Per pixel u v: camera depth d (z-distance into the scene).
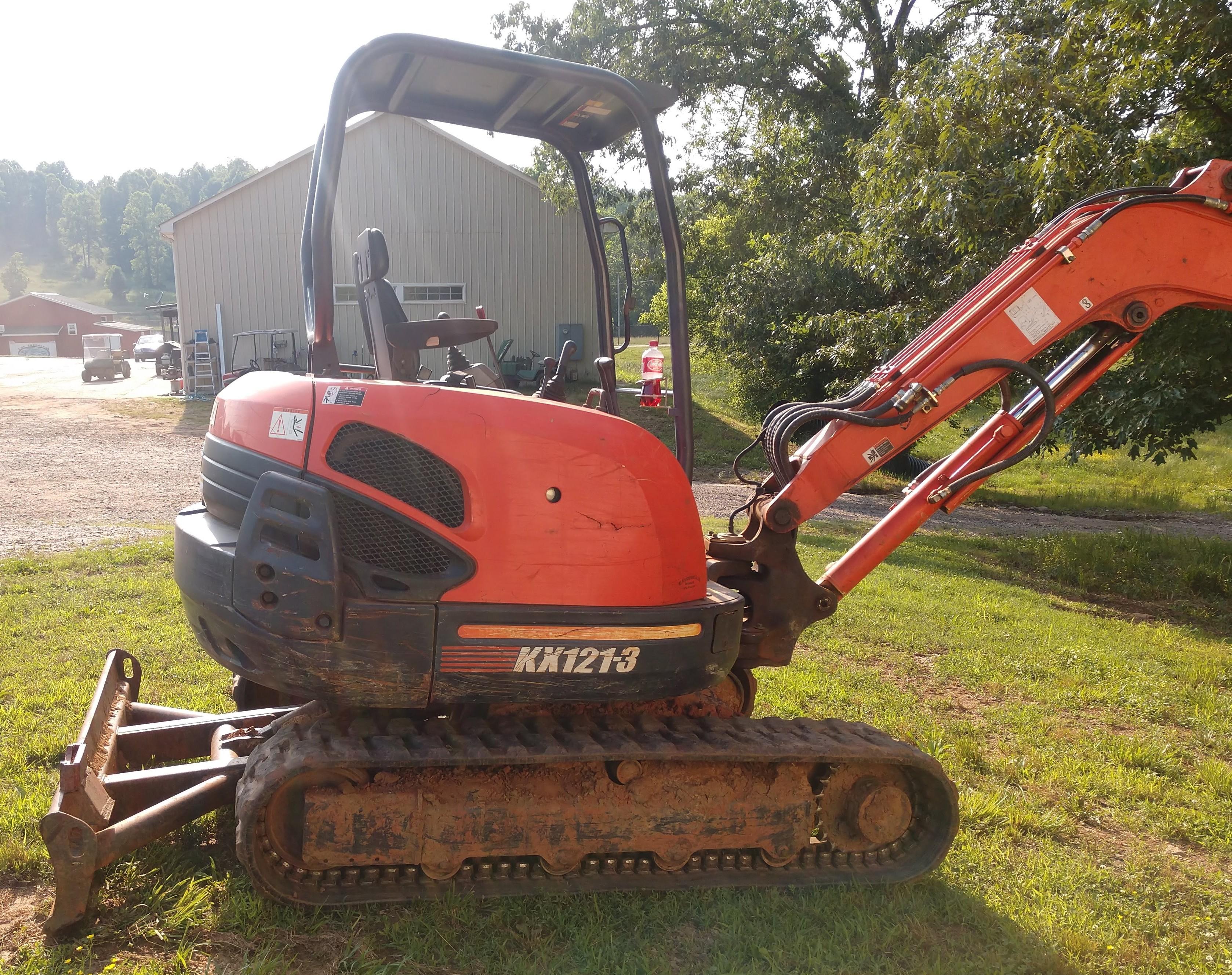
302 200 25.73
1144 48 10.24
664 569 3.43
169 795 3.55
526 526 3.24
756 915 3.39
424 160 25.38
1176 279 4.40
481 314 4.38
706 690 3.99
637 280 27.23
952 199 10.97
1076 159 9.80
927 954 3.29
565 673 3.29
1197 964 3.37
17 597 6.97
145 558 8.49
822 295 21.12
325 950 3.06
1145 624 9.47
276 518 3.18
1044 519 17.66
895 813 3.68
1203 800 4.79
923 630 7.75
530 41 24.62
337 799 3.16
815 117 23.78
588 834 3.38
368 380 3.59
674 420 3.93
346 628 3.12
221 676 5.47
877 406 4.23
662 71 23.67
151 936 3.08
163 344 36.88
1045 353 11.27
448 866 3.28
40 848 3.49
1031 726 5.75
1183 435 11.28
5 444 17.66
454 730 3.43
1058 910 3.64
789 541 4.18
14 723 4.62
